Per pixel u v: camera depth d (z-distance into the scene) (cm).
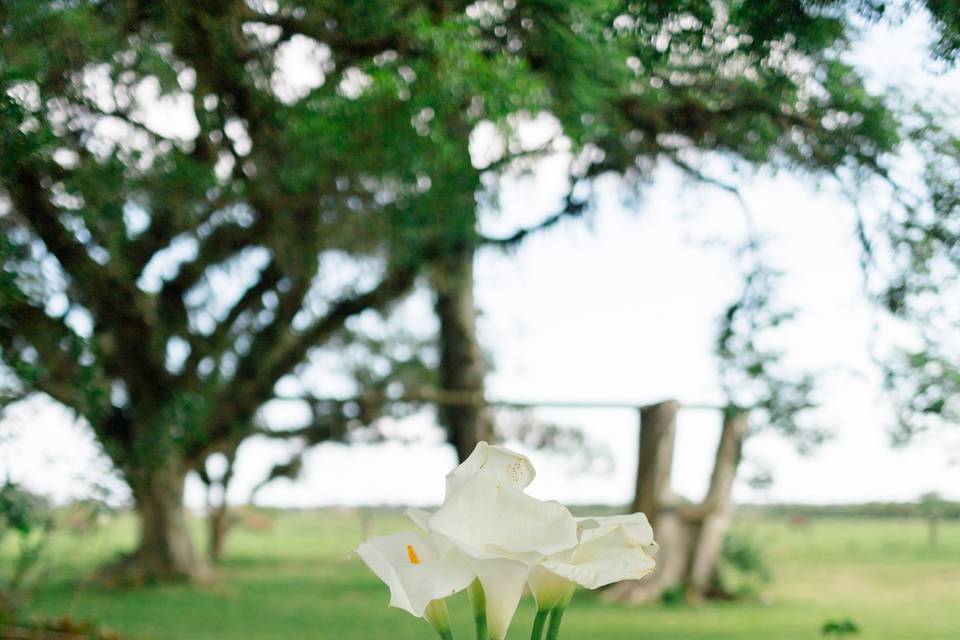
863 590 1408
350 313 1184
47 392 636
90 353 721
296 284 1142
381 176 664
